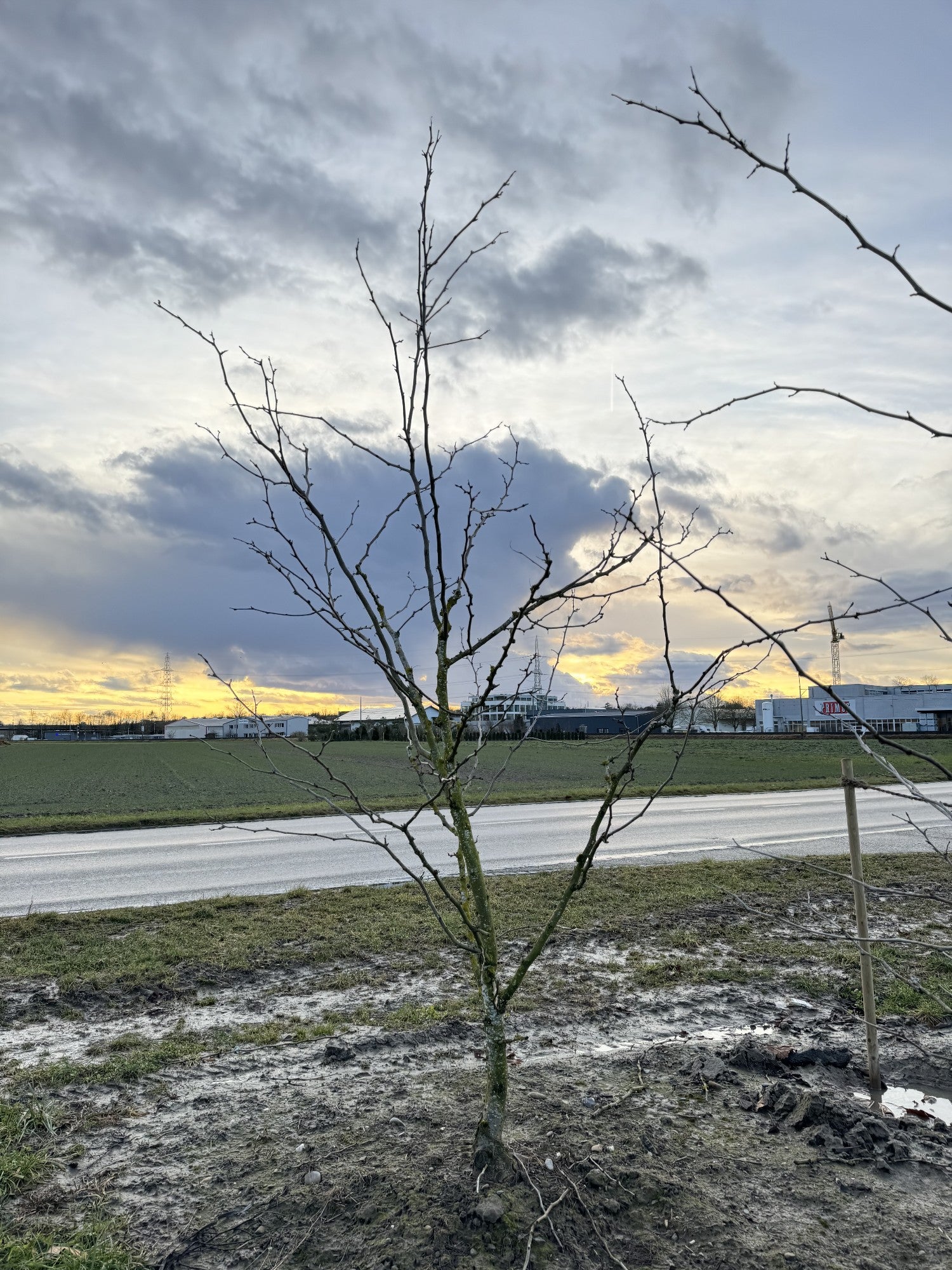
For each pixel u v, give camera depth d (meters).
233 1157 3.23
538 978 5.86
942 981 5.66
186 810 18.06
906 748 1.74
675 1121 3.45
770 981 5.80
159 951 6.48
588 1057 4.27
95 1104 3.85
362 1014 5.16
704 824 14.84
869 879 9.27
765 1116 3.54
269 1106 3.72
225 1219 2.81
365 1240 2.63
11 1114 3.70
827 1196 2.94
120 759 50.59
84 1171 3.21
